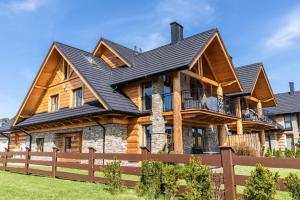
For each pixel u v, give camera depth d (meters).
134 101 16.44
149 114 15.41
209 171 6.45
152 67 15.81
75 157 11.11
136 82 16.09
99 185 9.61
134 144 15.57
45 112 20.78
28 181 10.73
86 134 16.81
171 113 14.70
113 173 8.81
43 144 20.33
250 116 24.02
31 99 21.19
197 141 18.23
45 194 8.13
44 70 20.12
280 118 34.62
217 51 17.55
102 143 15.67
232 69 18.11
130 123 16.08
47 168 15.35
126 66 18.50
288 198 7.61
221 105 17.67
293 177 5.52
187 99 16.34
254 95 26.38
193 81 18.84
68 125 18.16
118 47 20.44
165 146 14.02
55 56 19.64
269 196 5.48
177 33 18.73
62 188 9.07
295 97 35.12
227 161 6.55
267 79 24.52
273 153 23.92
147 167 7.80
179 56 15.18
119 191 8.46
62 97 19.45
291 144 33.50
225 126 19.86
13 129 21.81
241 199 6.19
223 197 6.53
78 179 10.80
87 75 16.47
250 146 18.55
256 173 5.68
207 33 16.11
